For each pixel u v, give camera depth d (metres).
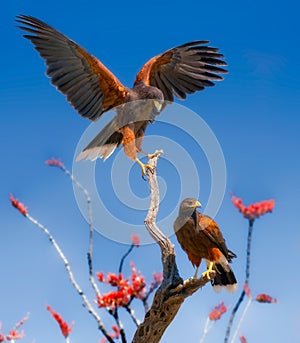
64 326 11.10
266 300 11.05
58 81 11.51
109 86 11.66
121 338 10.70
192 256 11.02
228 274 10.97
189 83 13.34
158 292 8.67
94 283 10.90
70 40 11.17
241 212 11.92
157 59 12.89
